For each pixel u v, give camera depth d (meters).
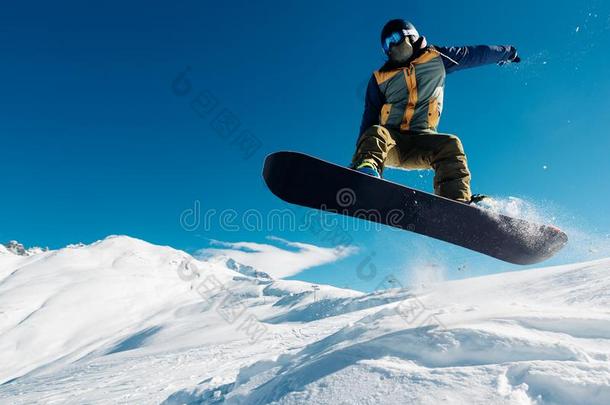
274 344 10.86
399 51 2.91
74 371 21.84
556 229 2.77
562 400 1.64
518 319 2.51
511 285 5.23
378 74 3.02
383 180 2.47
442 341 2.26
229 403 3.05
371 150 2.72
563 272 5.61
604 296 3.21
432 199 2.53
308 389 2.27
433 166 2.97
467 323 2.59
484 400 1.69
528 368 1.83
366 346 2.54
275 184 2.52
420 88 2.92
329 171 2.48
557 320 2.39
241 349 11.81
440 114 3.05
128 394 6.40
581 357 1.90
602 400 1.59
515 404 1.61
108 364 20.91
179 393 3.98
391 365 2.20
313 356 3.14
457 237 2.77
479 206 2.69
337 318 18.67
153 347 28.69
